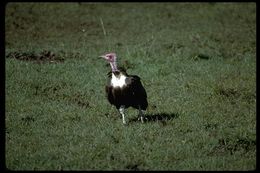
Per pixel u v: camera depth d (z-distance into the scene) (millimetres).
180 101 39438
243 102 40281
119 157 29172
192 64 49969
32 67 46625
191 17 70688
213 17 70875
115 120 35156
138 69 47938
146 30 63781
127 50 53438
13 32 61312
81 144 30672
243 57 53875
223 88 42656
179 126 34062
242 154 30391
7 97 39219
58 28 64125
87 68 47531
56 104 38156
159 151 29906
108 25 66188
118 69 33406
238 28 66125
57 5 73375
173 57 51781
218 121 35500
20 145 30719
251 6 76062
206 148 30703
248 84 44562
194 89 42438
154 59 51156
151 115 36312
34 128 33625
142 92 33500
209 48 56094
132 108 37688
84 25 65750
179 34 61688
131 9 73688
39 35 60812
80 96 40188
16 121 34656
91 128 33469
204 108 38156
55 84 42438
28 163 28453
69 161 28469
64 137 32062
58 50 52906
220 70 48531
